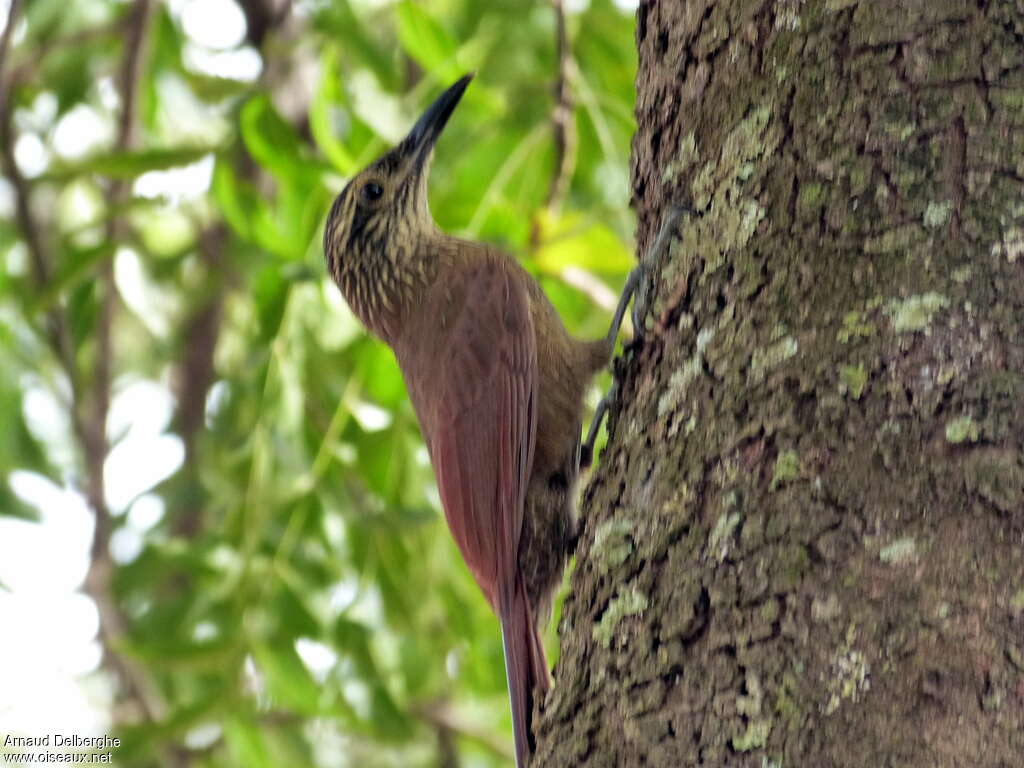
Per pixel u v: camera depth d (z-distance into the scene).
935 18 5.25
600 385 10.76
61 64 13.41
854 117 5.28
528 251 10.66
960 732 4.28
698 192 5.88
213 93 12.62
